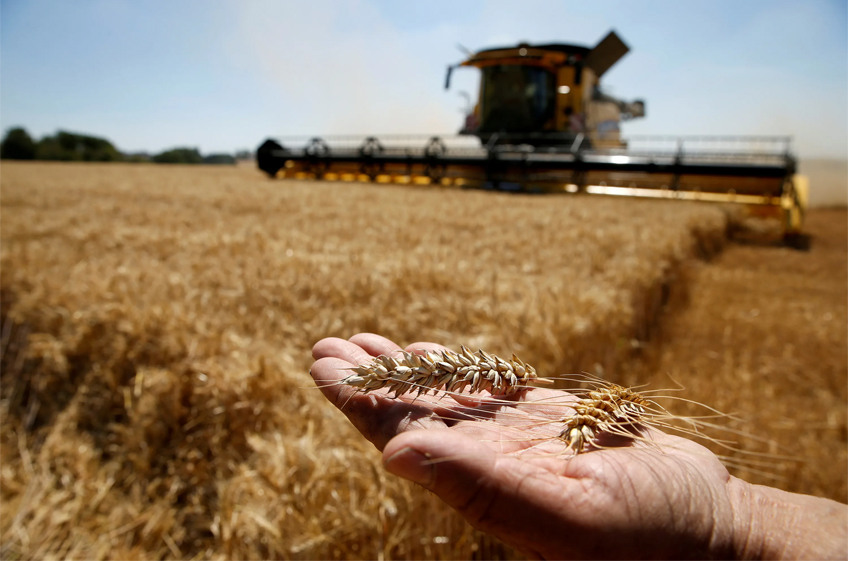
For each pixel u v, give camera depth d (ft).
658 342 16.99
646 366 14.44
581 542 3.65
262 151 75.51
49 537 8.47
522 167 55.21
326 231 25.67
